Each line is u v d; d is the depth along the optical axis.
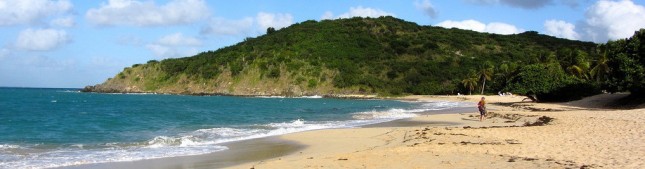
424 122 32.75
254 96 126.38
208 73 142.25
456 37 155.50
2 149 18.73
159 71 154.62
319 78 129.12
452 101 86.31
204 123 34.12
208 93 134.88
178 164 15.27
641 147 14.86
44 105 65.75
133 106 64.31
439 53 141.62
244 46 156.12
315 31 156.75
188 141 21.06
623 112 32.19
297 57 138.88
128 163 15.41
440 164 12.85
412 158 13.95
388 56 140.00
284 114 46.31
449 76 124.94
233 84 135.62
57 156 16.78
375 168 12.59
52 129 28.58
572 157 13.44
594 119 26.64
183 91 140.75
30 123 33.16
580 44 160.12
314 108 60.62
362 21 165.75
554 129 22.02
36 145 20.20
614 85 46.94
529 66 64.69
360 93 121.38
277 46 147.00
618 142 16.28
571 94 60.06
